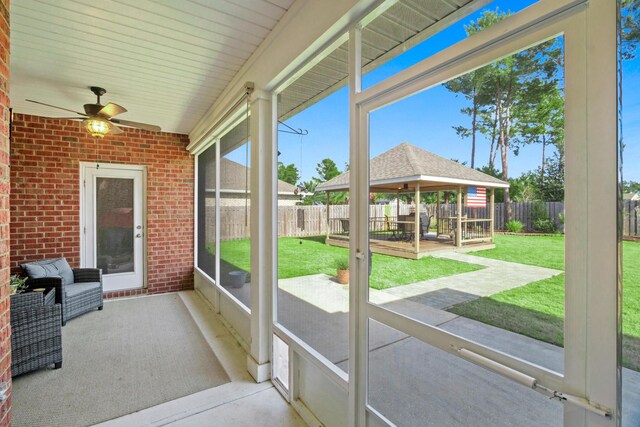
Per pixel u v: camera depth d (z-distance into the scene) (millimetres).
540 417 906
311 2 1763
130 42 2301
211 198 4457
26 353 2451
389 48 1438
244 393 2295
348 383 1623
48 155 4230
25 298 2586
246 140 2895
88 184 4551
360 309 1575
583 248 812
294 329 2203
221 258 3924
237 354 2912
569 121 833
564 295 848
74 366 2646
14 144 4020
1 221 1413
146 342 3141
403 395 1342
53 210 4254
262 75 2377
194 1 1843
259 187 2471
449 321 1148
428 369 1232
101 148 4574
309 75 2066
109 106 2988
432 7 1232
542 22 887
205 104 3686
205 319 3812
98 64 2650
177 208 5137
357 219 1598
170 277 5082
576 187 823
